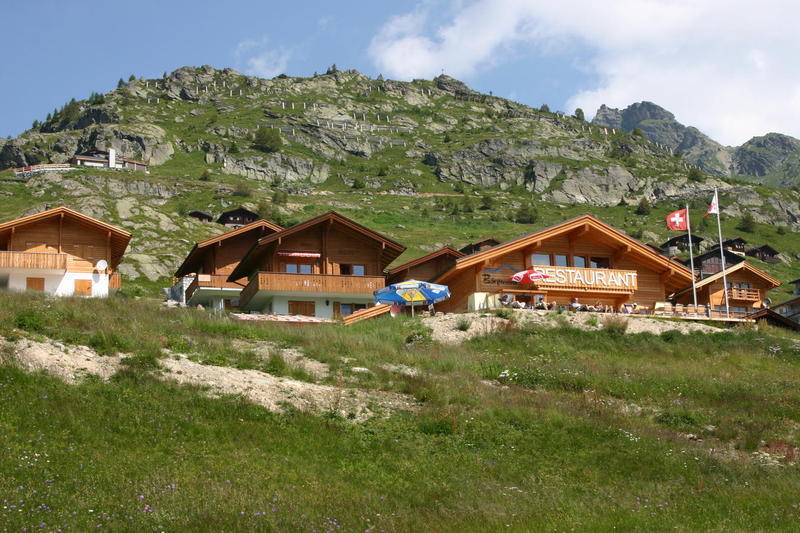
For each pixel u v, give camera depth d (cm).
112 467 1653
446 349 3278
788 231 15725
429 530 1517
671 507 1753
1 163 18600
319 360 2783
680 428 2475
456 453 2045
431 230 13388
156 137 18825
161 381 2200
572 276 4556
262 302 4981
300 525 1455
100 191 13888
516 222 15262
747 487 1950
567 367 3058
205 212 12975
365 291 4819
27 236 4941
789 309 6481
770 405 2730
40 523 1320
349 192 17950
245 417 2062
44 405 1900
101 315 2878
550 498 1769
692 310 4644
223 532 1379
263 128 19725
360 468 1877
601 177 19612
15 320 2517
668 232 14388
